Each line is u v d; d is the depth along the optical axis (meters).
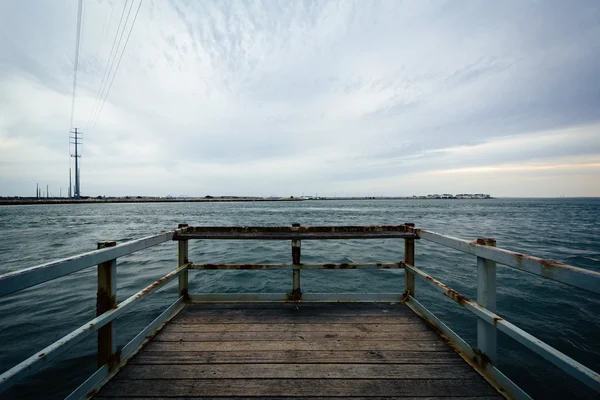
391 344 2.44
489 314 1.88
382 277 8.20
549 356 1.41
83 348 4.33
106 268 2.02
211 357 2.24
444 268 9.09
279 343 2.46
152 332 2.59
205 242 15.42
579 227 23.88
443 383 1.94
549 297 6.39
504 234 18.92
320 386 1.92
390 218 35.97
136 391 1.86
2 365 3.98
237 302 3.34
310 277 8.24
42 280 1.38
